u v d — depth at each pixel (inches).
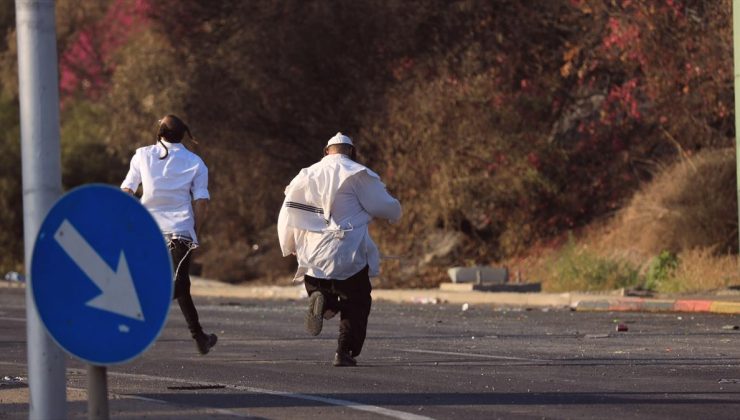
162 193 1057.5
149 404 783.1
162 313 533.6
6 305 2182.6
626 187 2903.5
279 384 944.9
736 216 2428.6
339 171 1024.2
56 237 527.2
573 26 2945.4
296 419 759.7
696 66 2544.3
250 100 3324.3
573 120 3024.1
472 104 2920.8
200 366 1088.8
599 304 1911.9
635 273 2390.5
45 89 589.0
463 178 2918.3
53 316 524.7
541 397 856.3
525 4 2974.9
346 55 3216.0
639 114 2827.3
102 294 530.9
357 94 3225.9
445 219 2967.5
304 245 1032.8
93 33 4977.9
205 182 1075.3
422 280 2970.0
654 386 916.6
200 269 3472.0
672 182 2586.1
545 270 2726.4
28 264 524.4
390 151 3009.4
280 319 1753.2
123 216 534.9
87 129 4217.5
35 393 589.0
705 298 1895.9
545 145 2925.7
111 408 763.4
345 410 796.0
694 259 2365.9
